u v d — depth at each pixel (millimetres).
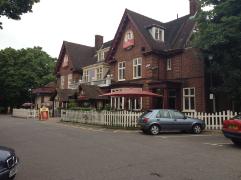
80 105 36312
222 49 20938
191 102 27312
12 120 32250
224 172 7836
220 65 21766
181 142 13633
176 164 8820
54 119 34656
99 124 24125
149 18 34438
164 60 30219
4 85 57062
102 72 39812
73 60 47562
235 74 20000
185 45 28672
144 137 15734
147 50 29609
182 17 33969
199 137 15883
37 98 56094
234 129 12219
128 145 12641
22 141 14195
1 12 15430
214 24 20078
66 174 7750
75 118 27891
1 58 57156
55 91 43812
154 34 30938
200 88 26438
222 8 19922
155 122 17344
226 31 18859
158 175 7559
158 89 28672
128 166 8594
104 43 46625
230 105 27328
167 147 12078
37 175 7684
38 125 24422
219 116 20062
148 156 10102
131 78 31703
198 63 26812
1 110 59531
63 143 13359
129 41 32125
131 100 30750
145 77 29734
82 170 8164
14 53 58094
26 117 40000
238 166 8531
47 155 10453
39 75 61594
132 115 21375
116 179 7203
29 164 8992
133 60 31641
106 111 23609
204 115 20578
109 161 9320
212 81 26578
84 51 50625
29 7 15992
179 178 7270
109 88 34844
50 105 53219
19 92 58281
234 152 10836
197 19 21719
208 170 8055
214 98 26312
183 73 28234
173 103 28969
